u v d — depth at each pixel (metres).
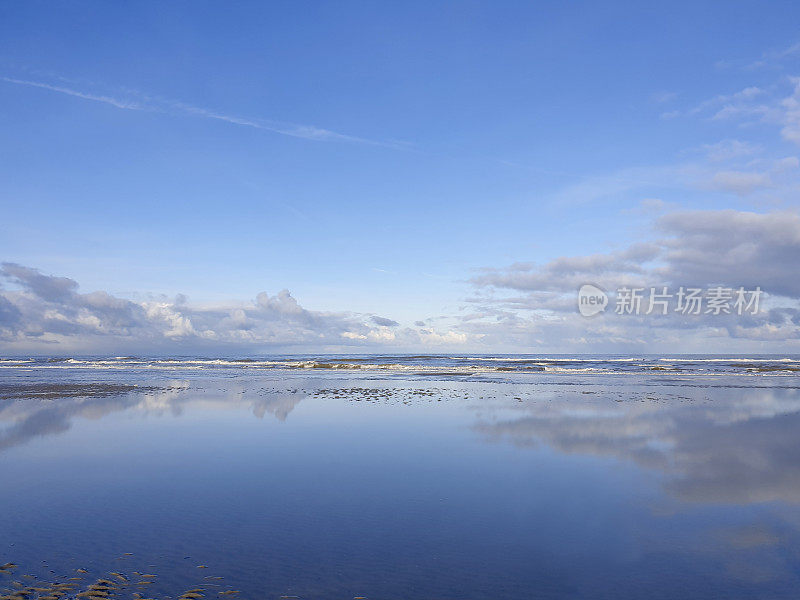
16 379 34.62
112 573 5.20
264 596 4.72
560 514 7.11
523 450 11.27
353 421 15.32
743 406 18.75
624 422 15.03
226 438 12.75
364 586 4.93
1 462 10.30
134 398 21.72
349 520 6.86
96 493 8.14
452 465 9.91
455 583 5.01
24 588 4.84
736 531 6.45
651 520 6.86
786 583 5.03
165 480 8.90
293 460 10.38
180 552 5.76
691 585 4.98
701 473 9.27
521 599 4.70
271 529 6.50
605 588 4.93
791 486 8.42
